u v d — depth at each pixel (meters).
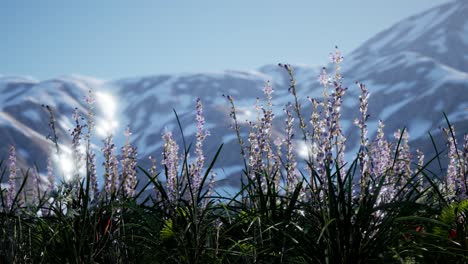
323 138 3.69
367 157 3.60
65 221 3.76
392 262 3.34
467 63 182.38
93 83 185.25
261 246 3.60
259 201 4.07
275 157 4.41
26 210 3.85
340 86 3.73
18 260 3.73
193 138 110.62
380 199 3.89
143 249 3.93
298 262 3.42
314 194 3.57
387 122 133.00
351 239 3.35
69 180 3.89
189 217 3.56
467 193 3.87
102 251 3.73
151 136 140.88
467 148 4.21
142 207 3.89
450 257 3.49
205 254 3.53
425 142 58.19
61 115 140.38
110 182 4.55
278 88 166.00
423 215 3.75
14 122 125.00
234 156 84.69
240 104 160.75
